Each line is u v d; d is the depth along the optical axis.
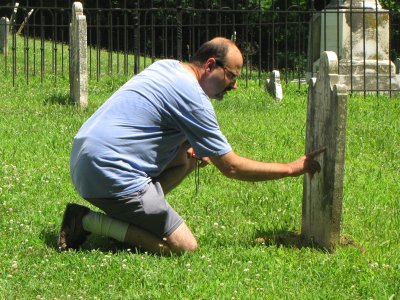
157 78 4.72
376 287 4.38
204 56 4.73
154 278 4.38
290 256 4.77
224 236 5.08
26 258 4.63
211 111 4.68
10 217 5.26
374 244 5.06
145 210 4.68
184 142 4.93
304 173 4.91
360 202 5.83
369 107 8.96
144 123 4.70
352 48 10.39
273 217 5.45
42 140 7.18
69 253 4.70
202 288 4.29
